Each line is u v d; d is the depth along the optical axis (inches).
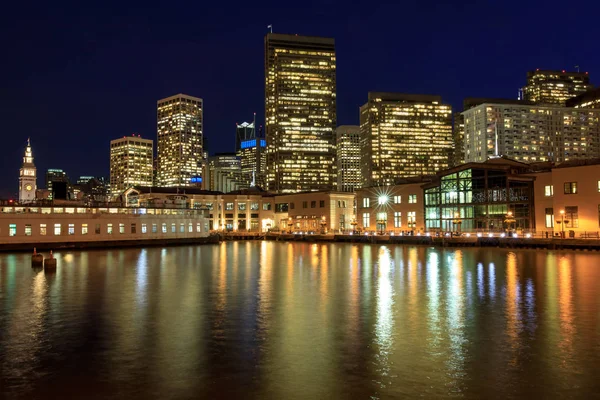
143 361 838.5
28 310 1286.9
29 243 4111.7
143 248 4475.9
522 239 3614.7
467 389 701.3
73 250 4183.1
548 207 3991.1
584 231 3703.3
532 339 954.1
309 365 810.2
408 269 2249.0
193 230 5305.1
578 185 3754.9
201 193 7047.2
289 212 6939.0
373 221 5580.7
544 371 771.4
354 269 2278.5
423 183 5059.1
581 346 903.1
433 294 1499.8
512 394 682.2
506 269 2182.6
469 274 2010.3
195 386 721.6
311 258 3024.1
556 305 1295.5
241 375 765.3
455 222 4365.2
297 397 678.5
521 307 1273.4
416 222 5098.4
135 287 1711.4
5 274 2159.2
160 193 6471.5
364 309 1266.0
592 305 1291.8
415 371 776.9
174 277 2010.3
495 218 4330.7
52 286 1748.3
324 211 6422.2
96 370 794.2
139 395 689.6
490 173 4384.8
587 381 727.7
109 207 4662.9
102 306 1339.8
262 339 972.6
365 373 769.6
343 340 959.6
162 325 1100.5
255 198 7126.0
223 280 1894.7
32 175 7854.3
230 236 6304.1
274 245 4918.8
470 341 944.3
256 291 1593.3
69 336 1008.2
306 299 1428.4
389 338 970.7
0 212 4023.1
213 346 925.2
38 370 796.6
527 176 4101.9
